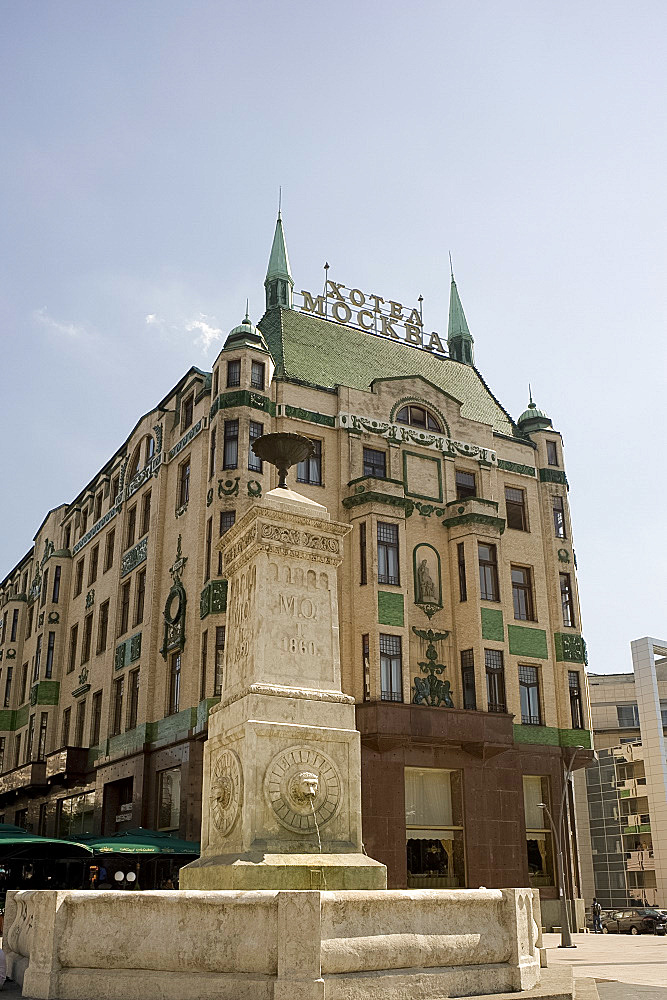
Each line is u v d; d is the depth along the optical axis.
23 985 9.26
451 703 37.38
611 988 13.27
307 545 12.70
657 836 67.44
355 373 42.28
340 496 38.16
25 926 10.21
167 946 8.70
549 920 37.62
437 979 8.82
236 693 12.12
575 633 41.88
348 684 35.44
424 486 40.41
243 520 13.02
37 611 55.66
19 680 57.47
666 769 68.31
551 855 38.44
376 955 8.55
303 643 12.29
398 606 36.53
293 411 37.97
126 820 38.47
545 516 43.50
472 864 35.00
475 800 35.91
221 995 8.26
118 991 8.67
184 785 33.69
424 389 42.16
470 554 39.00
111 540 47.66
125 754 38.88
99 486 50.91
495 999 8.84
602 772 74.81
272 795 11.16
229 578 13.70
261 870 10.33
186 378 42.12
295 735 11.53
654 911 46.16
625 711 82.50
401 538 37.50
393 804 33.88
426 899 9.15
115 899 9.05
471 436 42.78
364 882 10.81
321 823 11.37
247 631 12.41
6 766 55.41
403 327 47.31
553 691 40.44
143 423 45.56
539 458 44.78
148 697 38.12
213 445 36.69
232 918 8.56
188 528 38.34
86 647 48.50
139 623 41.34
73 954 9.07
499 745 36.16
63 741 48.69
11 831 31.27
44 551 56.72
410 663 36.97
